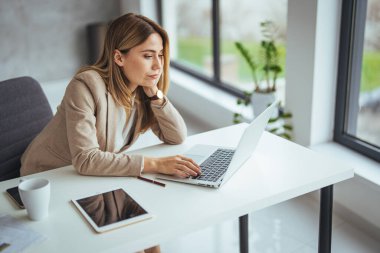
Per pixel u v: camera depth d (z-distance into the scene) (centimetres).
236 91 398
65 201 156
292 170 174
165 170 171
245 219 176
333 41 274
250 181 166
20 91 207
